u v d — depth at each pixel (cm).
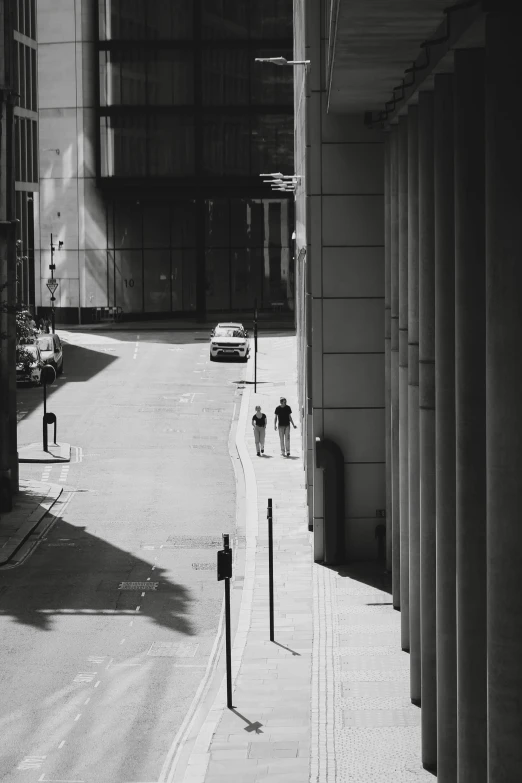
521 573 1397
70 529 4191
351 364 3684
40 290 11669
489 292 1396
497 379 1393
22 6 9444
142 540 4034
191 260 11800
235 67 11400
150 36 11312
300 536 4034
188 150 11456
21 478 4997
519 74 1348
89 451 5519
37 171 10262
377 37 1878
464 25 1531
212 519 4312
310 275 3841
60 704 2555
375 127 3622
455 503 1953
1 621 3166
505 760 1414
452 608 1964
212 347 8419
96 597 3388
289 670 2733
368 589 3397
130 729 2411
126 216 11631
